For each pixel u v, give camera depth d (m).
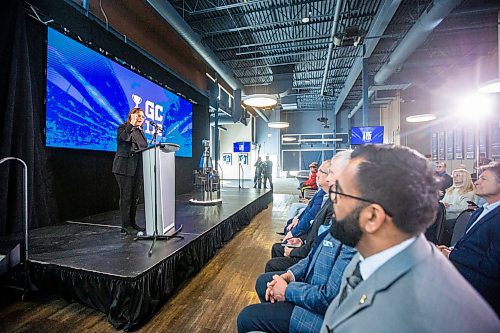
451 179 3.83
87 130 3.81
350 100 13.91
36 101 3.17
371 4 5.39
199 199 5.45
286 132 16.81
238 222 4.61
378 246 0.57
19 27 2.88
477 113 7.51
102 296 1.99
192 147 7.37
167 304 2.26
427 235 2.21
